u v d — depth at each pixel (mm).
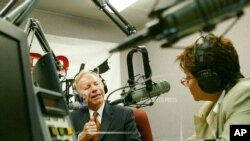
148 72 1248
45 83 707
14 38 496
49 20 3016
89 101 1621
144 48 1205
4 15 642
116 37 3410
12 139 452
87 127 1320
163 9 284
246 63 2328
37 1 704
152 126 3166
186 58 945
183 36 286
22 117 480
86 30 3230
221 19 273
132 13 2902
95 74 1720
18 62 498
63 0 2797
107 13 947
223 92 962
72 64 3027
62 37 3047
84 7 2971
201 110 1198
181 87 2857
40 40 834
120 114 1635
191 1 278
